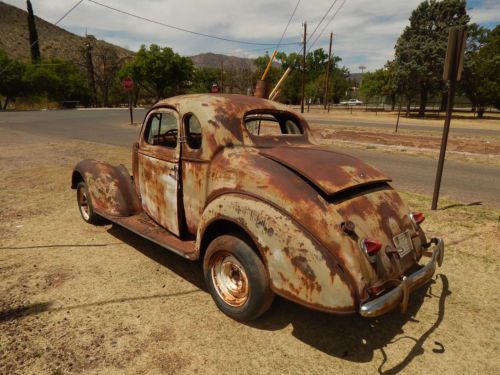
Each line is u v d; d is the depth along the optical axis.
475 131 17.86
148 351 2.60
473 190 7.04
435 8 35.69
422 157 10.58
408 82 36.09
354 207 2.61
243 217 2.63
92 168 4.58
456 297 3.37
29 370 2.40
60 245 4.37
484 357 2.60
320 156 3.01
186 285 3.50
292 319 3.01
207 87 76.19
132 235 4.71
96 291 3.37
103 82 61.12
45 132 16.77
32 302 3.17
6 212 5.54
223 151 3.06
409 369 2.48
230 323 2.93
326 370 2.46
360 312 2.28
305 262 2.38
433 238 3.08
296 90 73.56
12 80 41.91
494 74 34.84
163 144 4.18
